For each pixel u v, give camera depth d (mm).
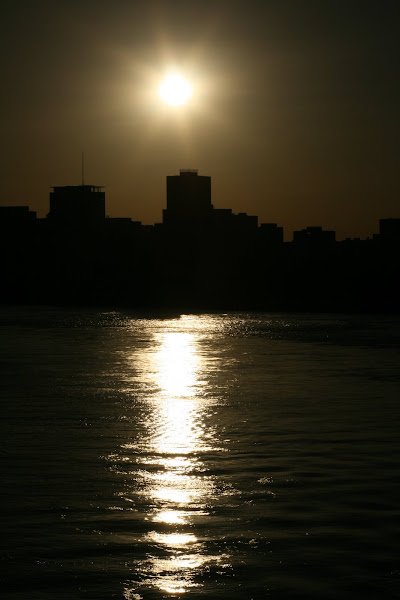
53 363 110562
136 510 34375
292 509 34531
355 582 26312
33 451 47000
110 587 25891
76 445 48812
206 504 35344
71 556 28656
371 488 38219
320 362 114375
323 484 39000
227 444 49250
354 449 47750
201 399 70812
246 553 28984
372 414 61719
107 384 83438
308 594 25375
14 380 87375
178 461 44250
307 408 65062
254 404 67625
